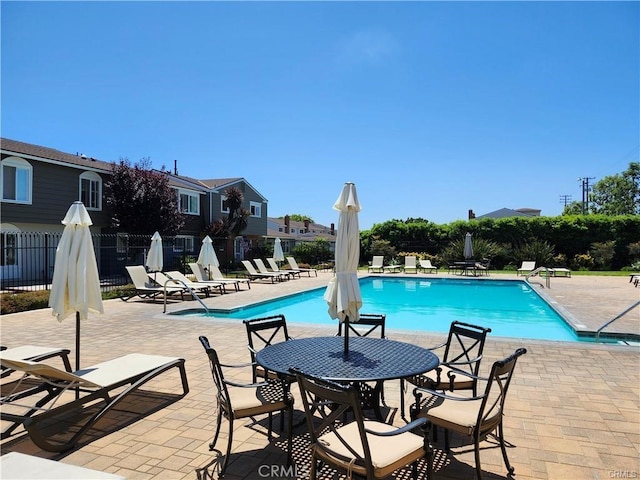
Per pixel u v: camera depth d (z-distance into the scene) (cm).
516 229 2764
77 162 1986
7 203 1677
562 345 690
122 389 487
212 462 322
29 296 1141
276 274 2003
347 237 392
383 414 418
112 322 894
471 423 297
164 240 2250
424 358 363
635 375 535
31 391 401
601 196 5831
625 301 1262
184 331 797
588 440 359
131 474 304
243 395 360
